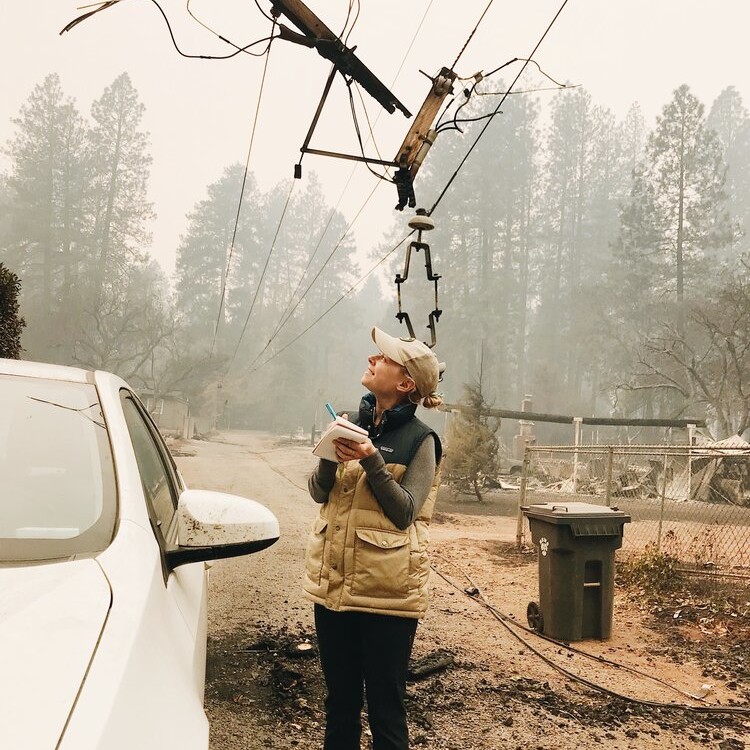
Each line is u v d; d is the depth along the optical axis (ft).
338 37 25.96
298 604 21.84
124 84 280.10
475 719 14.15
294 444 191.83
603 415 271.49
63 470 5.93
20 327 31.37
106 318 231.09
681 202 213.05
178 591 6.02
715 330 153.89
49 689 3.29
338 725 9.07
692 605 25.46
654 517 60.54
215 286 320.09
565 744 13.25
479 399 78.13
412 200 30.14
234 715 13.16
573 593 20.79
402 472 8.69
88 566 4.75
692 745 13.71
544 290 298.15
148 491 6.70
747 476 80.43
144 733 3.39
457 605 24.30
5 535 5.13
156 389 212.43
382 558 8.41
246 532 6.44
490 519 60.08
